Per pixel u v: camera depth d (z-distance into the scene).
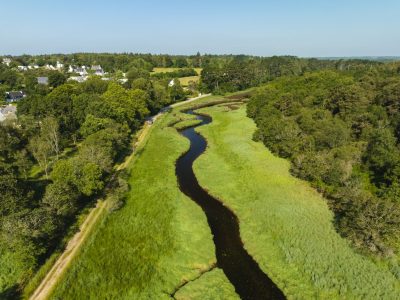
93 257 39.47
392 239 38.22
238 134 90.94
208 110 129.62
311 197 53.97
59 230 42.66
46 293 33.84
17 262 36.44
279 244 42.12
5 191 42.66
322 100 96.38
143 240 43.22
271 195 54.78
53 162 64.75
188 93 174.25
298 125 79.38
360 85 96.62
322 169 56.88
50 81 152.88
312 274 36.69
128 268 37.97
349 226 42.25
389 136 60.59
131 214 49.50
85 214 48.59
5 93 139.62
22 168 58.91
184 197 55.66
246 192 56.78
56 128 73.88
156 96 129.38
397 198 47.22
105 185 58.44
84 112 88.31
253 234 45.09
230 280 37.25
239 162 70.00
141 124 108.69
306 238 42.53
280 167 66.44
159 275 37.25
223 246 43.50
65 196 45.25
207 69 179.25
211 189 58.78
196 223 47.66
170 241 43.28
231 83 179.75
